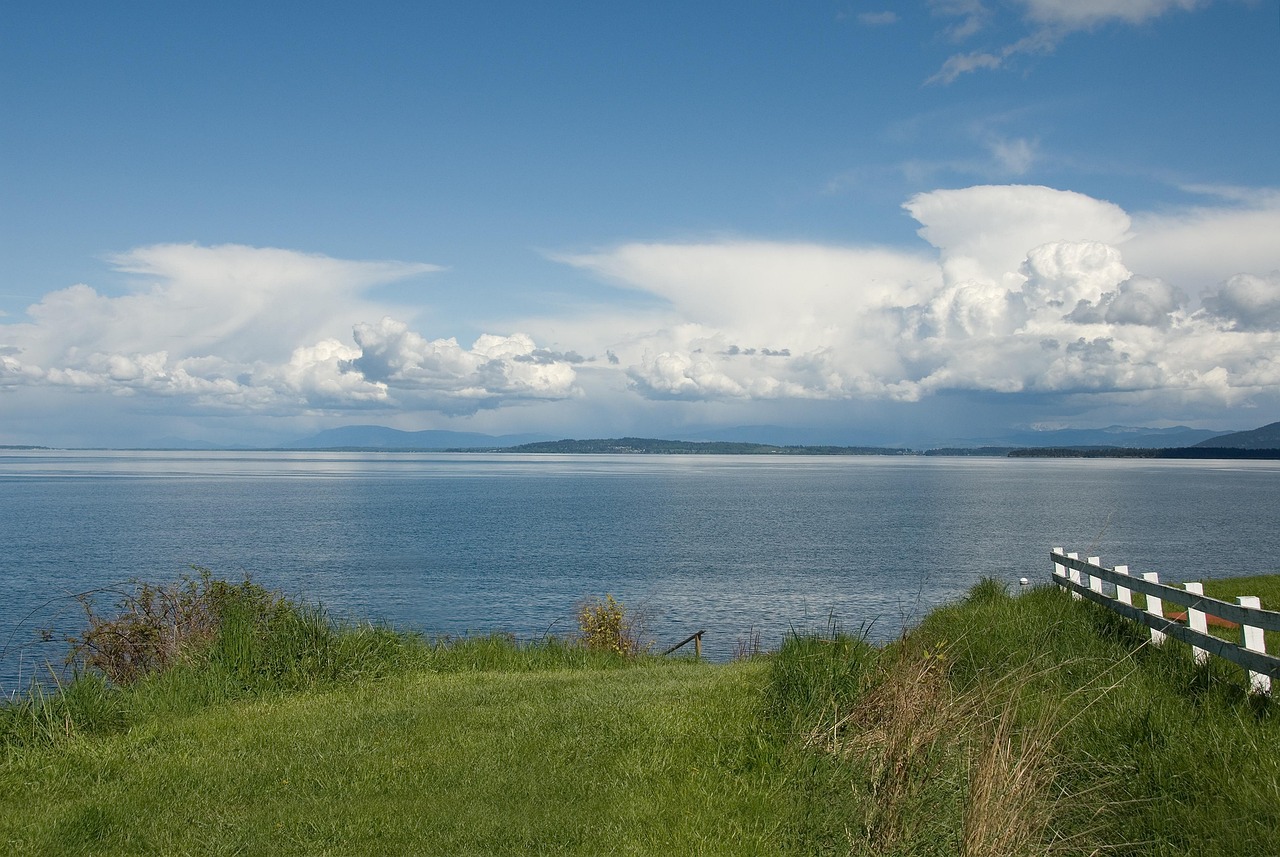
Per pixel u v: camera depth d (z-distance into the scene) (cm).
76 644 1280
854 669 872
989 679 888
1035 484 15612
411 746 859
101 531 6225
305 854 618
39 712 921
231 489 12669
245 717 989
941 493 12356
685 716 898
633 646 1828
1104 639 1058
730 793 703
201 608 1337
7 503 9219
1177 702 780
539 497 11175
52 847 624
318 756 830
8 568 4244
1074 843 582
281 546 5391
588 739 856
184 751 856
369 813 684
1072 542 5712
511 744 850
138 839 643
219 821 674
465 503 9881
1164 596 979
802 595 3638
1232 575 4019
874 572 4350
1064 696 817
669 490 13162
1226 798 585
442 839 635
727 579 4119
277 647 1203
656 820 657
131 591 3394
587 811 679
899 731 655
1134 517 7850
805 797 677
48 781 773
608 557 4969
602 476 19500
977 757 625
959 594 3612
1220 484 15425
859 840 596
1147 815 595
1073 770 674
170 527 6575
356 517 7738
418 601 3488
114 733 925
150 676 1130
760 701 889
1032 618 1171
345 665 1228
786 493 12406
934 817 595
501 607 3359
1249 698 759
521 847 620
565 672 1347
